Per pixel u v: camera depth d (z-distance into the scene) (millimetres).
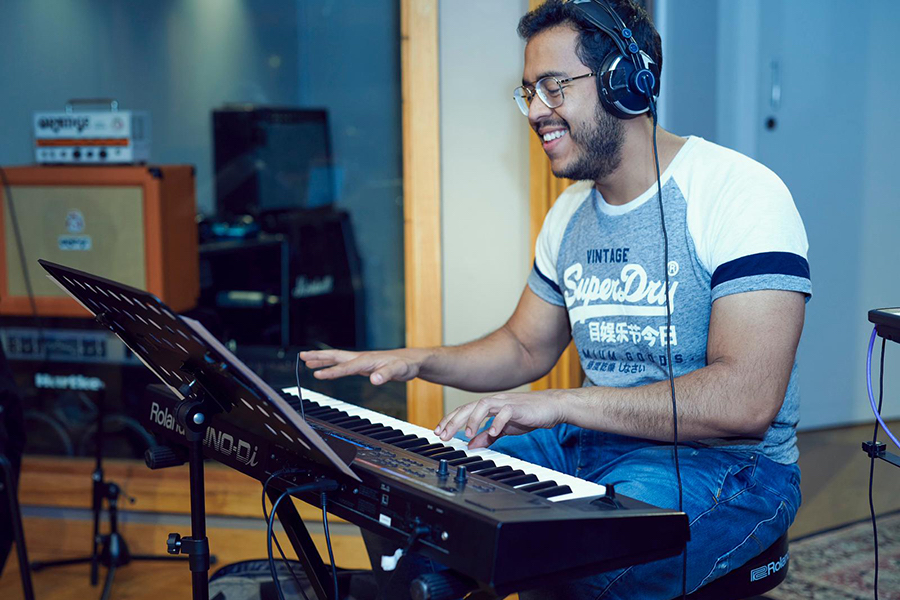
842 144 3219
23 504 2521
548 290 1555
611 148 1291
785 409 1311
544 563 848
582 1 1258
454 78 2256
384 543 1163
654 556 939
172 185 2629
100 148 2590
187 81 3857
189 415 1106
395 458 1053
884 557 2289
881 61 3209
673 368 1322
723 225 1231
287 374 2707
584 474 1382
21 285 2605
